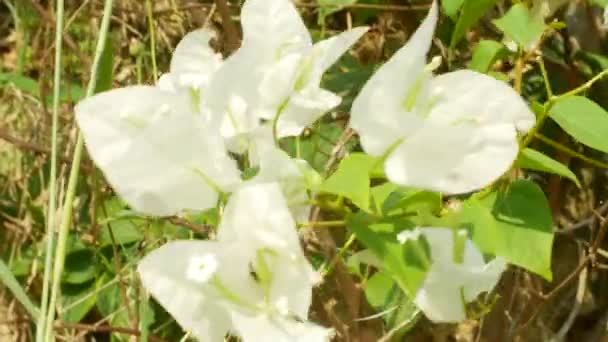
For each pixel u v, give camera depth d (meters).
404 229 0.32
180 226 0.49
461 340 0.55
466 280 0.32
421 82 0.30
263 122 0.34
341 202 0.32
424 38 0.30
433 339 0.55
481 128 0.30
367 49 0.60
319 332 0.31
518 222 0.36
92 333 0.61
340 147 0.45
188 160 0.31
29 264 0.62
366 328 0.41
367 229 0.32
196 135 0.31
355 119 0.30
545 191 0.56
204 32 0.36
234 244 0.31
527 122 0.31
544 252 0.36
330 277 0.44
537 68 0.53
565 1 0.45
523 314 0.52
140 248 0.57
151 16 0.52
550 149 0.52
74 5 0.64
